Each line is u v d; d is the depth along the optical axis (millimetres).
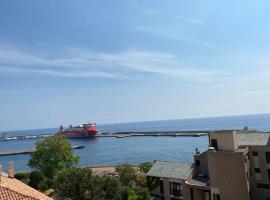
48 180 78438
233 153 55938
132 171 77125
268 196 57281
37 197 33594
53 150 82188
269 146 57656
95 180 52562
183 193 62969
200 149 181750
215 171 57500
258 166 58844
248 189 55719
